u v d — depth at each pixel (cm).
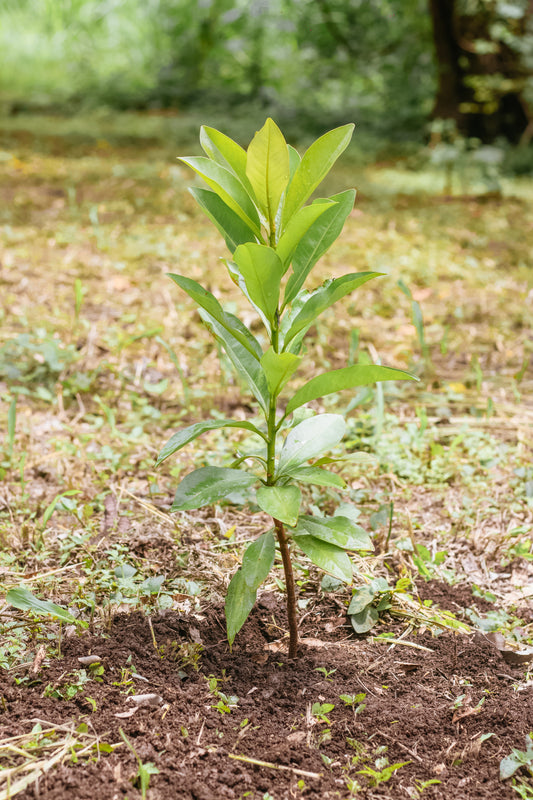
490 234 798
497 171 1108
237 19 1778
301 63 1706
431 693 236
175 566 296
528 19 1193
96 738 206
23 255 632
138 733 210
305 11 1620
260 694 232
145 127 1439
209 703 224
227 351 236
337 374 213
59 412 417
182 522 325
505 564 312
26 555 295
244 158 213
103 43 2005
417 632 268
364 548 218
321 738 213
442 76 1271
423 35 1397
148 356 486
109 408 418
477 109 1241
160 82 1789
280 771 202
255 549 226
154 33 1941
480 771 206
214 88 1745
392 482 362
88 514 319
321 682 238
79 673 229
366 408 434
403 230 798
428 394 448
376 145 1313
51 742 204
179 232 732
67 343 482
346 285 212
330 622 274
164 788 192
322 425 245
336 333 532
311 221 200
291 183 209
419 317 441
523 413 436
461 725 222
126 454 375
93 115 1600
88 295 567
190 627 260
